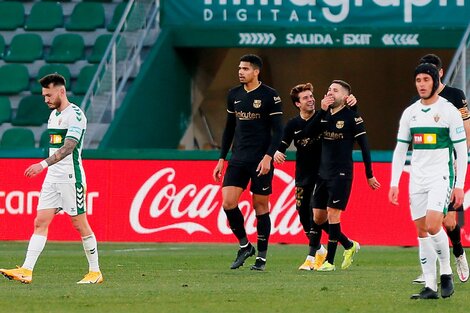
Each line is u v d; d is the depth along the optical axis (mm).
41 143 73062
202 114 81062
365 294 34000
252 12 74375
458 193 32031
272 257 53031
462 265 38594
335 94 43969
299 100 45500
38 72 77938
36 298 32594
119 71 71938
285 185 60781
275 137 42125
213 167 61375
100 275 38219
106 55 70438
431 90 31797
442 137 31922
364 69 84688
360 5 73750
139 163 62000
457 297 33250
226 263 48750
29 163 62031
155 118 73562
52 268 45562
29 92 77500
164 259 51250
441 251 32250
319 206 45062
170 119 75500
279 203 60875
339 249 59812
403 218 60000
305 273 42969
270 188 42781
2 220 62406
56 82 36906
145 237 61969
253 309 29719
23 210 62188
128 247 59438
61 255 53656
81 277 40969
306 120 45562
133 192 62000
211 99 81125
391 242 60094
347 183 44344
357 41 73438
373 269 45719
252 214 60906
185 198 61688
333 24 73875
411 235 60000
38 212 37406
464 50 67062
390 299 32500
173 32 75000
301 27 73688
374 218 60156
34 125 75500
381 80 84875
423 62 38125
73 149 36719
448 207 34562
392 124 85750
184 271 43750
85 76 75812
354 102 44250
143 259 51188
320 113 44156
